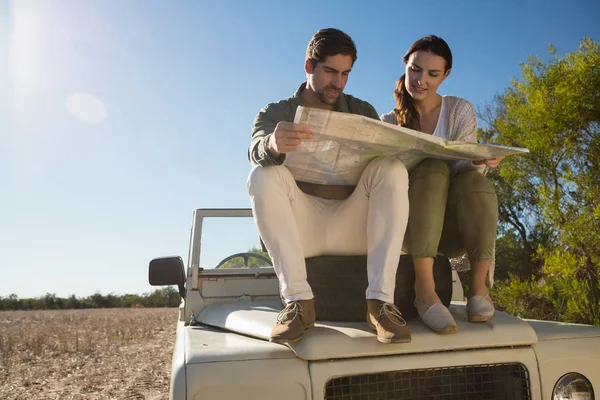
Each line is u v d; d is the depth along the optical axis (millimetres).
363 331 2084
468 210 2387
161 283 3434
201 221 3742
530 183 7512
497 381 2121
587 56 6699
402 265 2383
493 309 2229
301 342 1995
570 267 5969
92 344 11078
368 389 2055
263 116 2568
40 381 7359
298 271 2143
